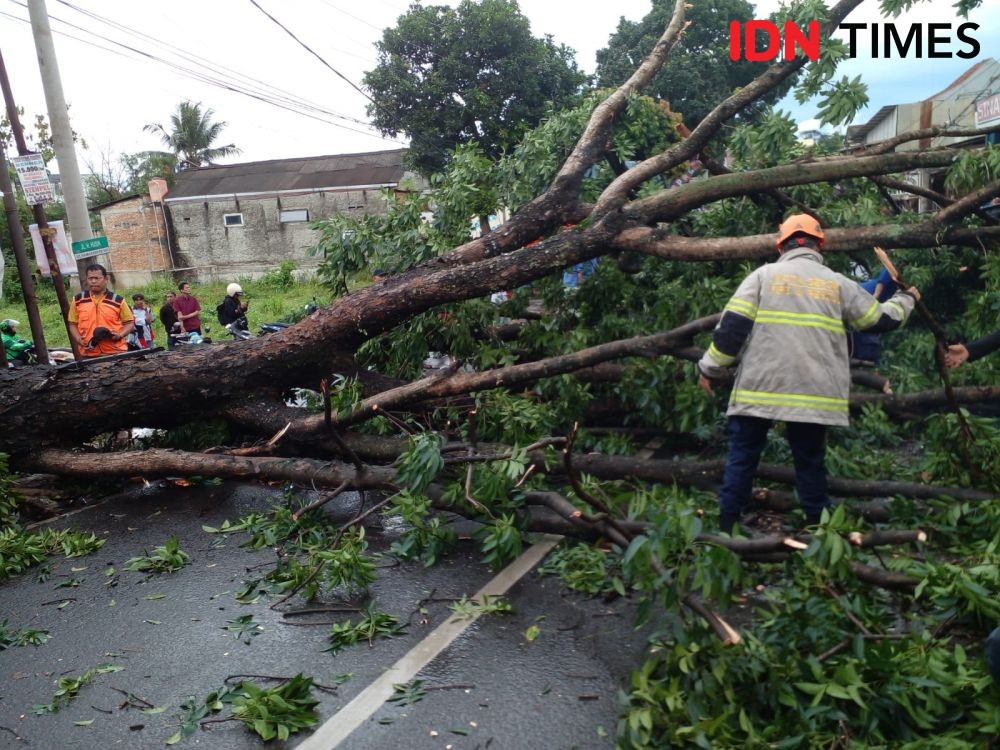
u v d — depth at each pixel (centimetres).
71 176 1089
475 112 2397
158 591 419
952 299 632
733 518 390
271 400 602
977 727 232
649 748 254
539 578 401
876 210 609
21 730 296
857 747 238
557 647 332
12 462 598
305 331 573
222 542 487
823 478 387
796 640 286
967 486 434
